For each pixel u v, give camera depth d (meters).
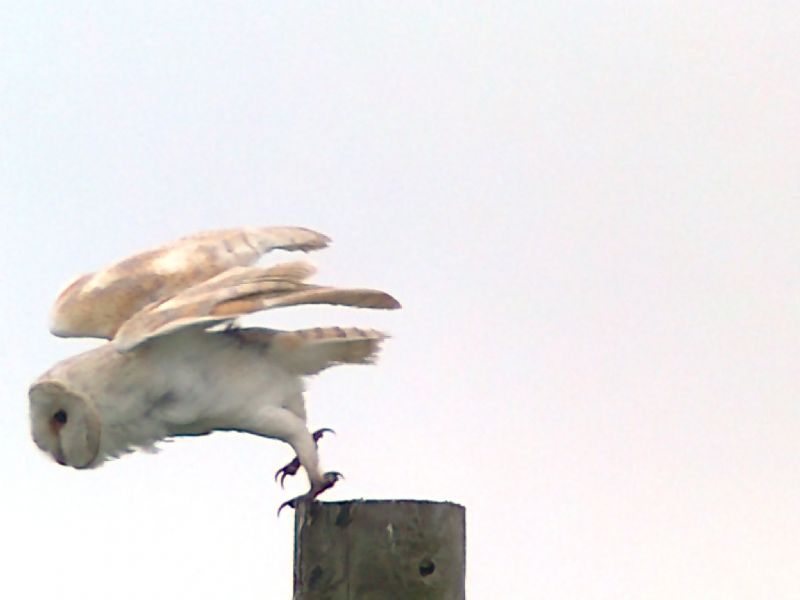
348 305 12.10
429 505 9.96
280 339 12.52
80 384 12.41
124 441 12.56
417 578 9.87
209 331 12.23
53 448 12.62
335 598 9.93
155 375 12.29
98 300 13.09
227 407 12.30
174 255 13.36
